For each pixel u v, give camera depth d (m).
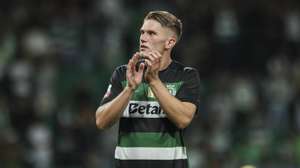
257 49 45.28
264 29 46.38
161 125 14.75
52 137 37.03
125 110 14.81
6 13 44.75
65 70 42.03
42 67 41.38
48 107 39.06
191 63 43.06
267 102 42.31
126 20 45.00
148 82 14.40
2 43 42.53
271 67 44.62
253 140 38.16
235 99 41.69
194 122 38.53
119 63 42.75
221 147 37.50
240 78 43.03
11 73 40.53
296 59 45.78
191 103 14.87
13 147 34.09
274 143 38.78
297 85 43.28
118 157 14.86
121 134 14.86
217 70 43.72
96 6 45.78
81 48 43.22
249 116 40.31
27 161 35.34
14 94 39.28
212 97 41.56
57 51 42.75
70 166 36.16
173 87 14.94
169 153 14.75
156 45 14.80
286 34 46.81
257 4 47.28
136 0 45.97
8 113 37.88
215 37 45.12
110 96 15.02
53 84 40.78
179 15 45.19
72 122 37.50
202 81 42.72
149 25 14.84
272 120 40.88
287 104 41.78
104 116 14.48
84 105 38.22
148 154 14.70
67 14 44.91
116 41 43.81
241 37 45.59
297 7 48.12
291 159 37.78
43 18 44.28
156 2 45.78
